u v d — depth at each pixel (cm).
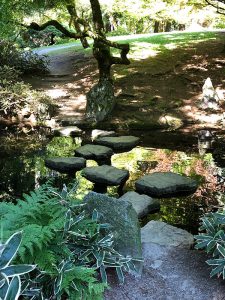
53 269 218
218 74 991
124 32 2164
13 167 588
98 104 813
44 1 786
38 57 1202
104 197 286
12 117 830
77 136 754
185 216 421
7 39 1134
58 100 928
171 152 653
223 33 1451
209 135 735
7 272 173
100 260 253
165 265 284
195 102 877
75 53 1390
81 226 263
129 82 975
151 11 1081
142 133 762
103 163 609
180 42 1293
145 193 484
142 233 332
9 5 719
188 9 1112
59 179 543
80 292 218
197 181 520
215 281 264
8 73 930
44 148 682
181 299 249
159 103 872
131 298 248
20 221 227
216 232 276
